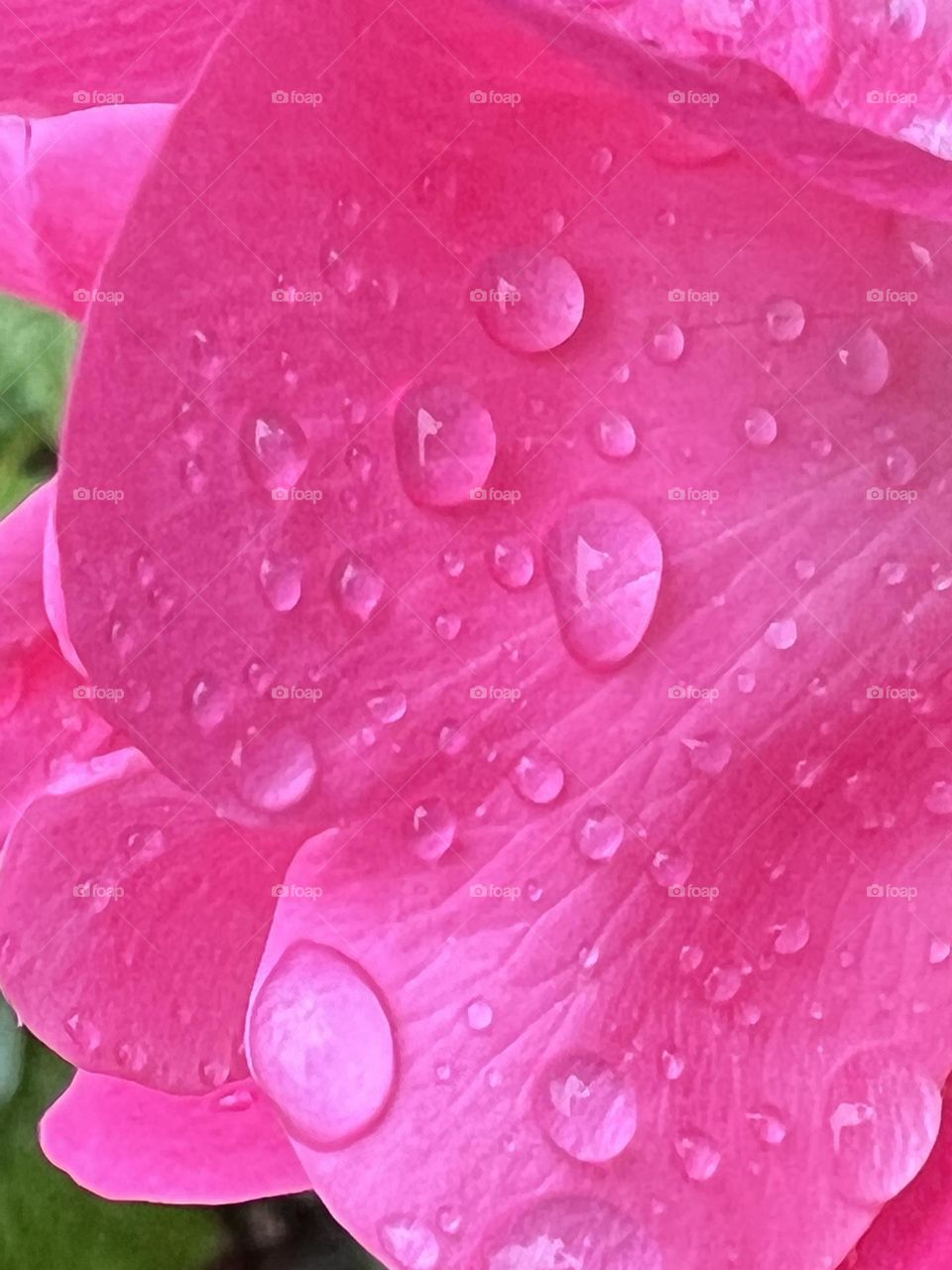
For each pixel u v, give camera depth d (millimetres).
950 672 83
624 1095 82
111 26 93
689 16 88
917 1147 83
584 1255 80
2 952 94
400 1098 81
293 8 70
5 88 94
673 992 83
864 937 83
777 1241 82
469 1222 81
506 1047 82
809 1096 83
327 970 82
